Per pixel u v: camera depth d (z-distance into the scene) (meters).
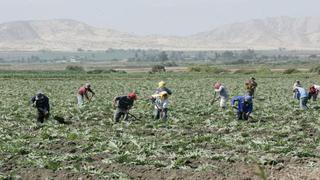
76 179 17.03
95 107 40.59
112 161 19.36
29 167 18.67
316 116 33.91
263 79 97.44
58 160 19.59
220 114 35.47
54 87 73.56
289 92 60.97
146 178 17.14
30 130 28.98
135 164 18.92
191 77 106.12
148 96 55.50
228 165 18.58
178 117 33.81
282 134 26.17
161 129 28.59
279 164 18.59
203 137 24.72
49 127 29.44
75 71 131.75
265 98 51.19
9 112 37.78
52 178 17.11
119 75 111.94
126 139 24.44
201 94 58.25
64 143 23.98
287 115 34.75
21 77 100.75
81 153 21.30
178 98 52.25
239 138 24.56
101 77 104.62
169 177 17.08
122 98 31.36
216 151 21.61
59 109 39.91
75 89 69.31
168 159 19.84
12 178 16.89
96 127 29.69
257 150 21.39
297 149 21.22
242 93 60.12
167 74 117.50
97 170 17.97
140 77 106.06
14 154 21.02
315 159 19.67
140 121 31.59
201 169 17.89
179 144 22.75
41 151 21.59
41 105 31.23
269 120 32.59
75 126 30.58
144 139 24.69
